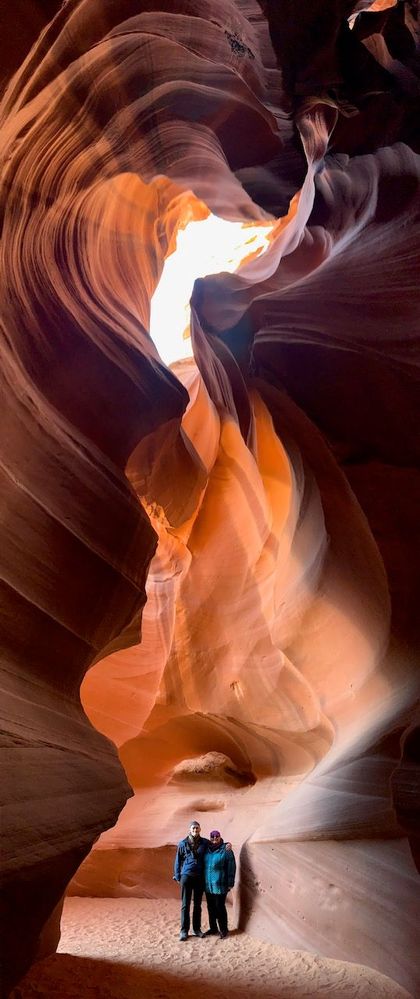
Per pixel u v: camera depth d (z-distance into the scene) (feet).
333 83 21.49
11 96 11.28
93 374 16.58
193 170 20.10
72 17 11.39
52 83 12.16
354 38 21.43
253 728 26.66
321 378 20.88
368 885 15.34
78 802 11.82
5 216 13.20
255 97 18.71
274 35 19.97
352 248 22.49
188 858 18.70
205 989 13.53
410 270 21.34
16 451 13.26
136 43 14.07
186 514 27.45
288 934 17.26
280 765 26.86
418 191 22.53
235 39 18.02
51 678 13.71
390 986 13.89
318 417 20.71
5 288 13.78
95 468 15.72
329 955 15.90
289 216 24.75
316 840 17.01
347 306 21.33
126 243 20.49
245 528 27.35
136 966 15.02
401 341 20.58
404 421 19.98
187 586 28.76
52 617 13.60
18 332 14.25
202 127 18.79
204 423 28.45
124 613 16.74
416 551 18.99
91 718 28.17
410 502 19.39
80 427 16.07
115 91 14.48
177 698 28.73
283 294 22.40
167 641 28.76
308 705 24.35
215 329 26.81
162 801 28.94
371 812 16.08
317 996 13.24
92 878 25.67
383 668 19.34
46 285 15.60
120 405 17.28
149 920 21.03
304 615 21.65
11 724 10.80
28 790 10.45
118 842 26.37
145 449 20.59
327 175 24.58
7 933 9.82
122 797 13.61
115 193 18.31
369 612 19.75
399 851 15.12
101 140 15.29
